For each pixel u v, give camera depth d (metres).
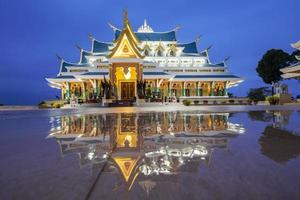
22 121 10.20
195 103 49.81
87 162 2.75
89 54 57.44
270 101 40.19
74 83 50.47
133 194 1.74
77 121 9.63
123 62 39.47
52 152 3.40
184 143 4.03
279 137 4.73
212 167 2.46
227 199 1.64
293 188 1.84
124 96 44.25
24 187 1.91
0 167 2.56
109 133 5.56
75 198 1.68
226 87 53.44
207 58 58.62
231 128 6.40
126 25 39.81
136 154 3.14
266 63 59.88
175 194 1.73
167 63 56.12
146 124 7.75
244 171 2.31
